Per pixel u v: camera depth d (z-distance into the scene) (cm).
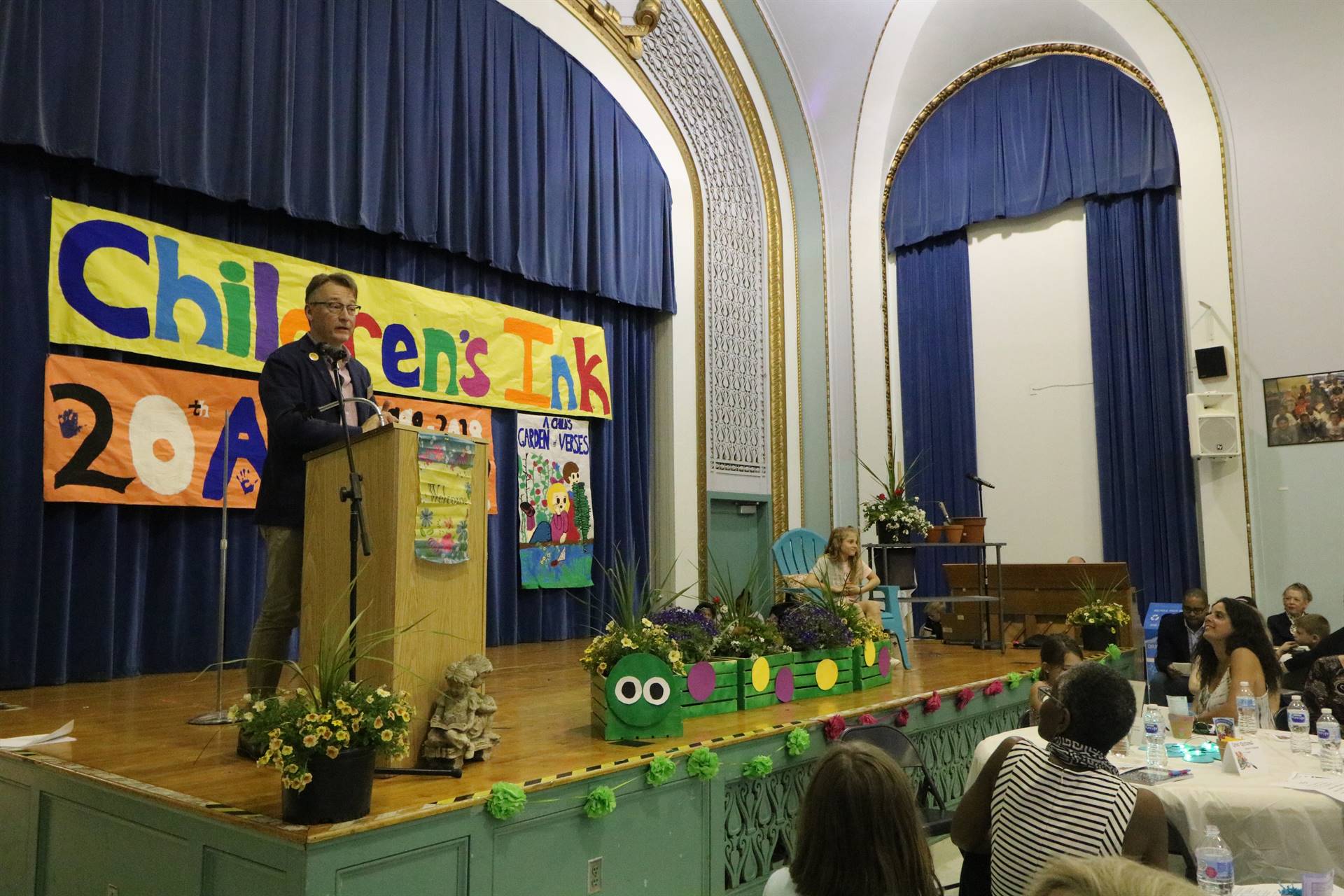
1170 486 766
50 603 482
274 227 597
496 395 706
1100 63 823
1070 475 831
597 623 772
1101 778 207
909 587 595
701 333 862
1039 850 206
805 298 952
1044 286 859
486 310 704
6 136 468
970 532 632
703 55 861
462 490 278
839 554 547
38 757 276
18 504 473
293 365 288
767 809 325
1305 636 570
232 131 557
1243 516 717
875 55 888
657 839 281
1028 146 856
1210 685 406
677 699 311
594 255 771
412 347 654
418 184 648
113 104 507
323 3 605
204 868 216
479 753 269
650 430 843
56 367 489
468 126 684
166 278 532
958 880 366
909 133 922
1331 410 687
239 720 210
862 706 375
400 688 250
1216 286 742
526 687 454
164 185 533
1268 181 723
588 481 775
